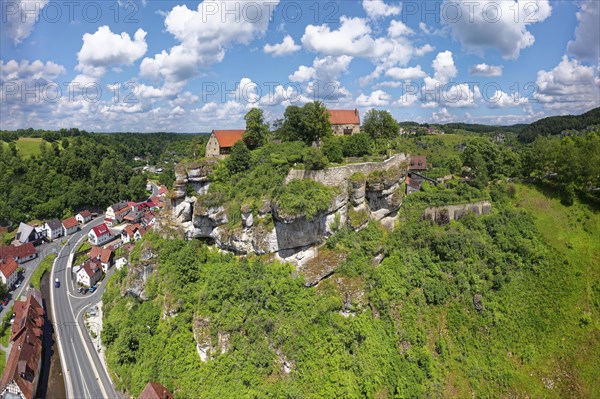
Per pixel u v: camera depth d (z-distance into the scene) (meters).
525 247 68.38
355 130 90.94
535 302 63.56
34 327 72.00
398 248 68.00
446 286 63.00
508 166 89.75
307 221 60.22
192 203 71.81
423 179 87.06
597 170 78.44
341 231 63.62
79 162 164.00
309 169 62.44
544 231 74.06
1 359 67.75
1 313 84.31
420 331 57.41
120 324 68.06
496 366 56.78
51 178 152.38
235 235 64.50
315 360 50.34
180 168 70.06
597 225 75.56
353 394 47.03
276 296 57.28
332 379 48.28
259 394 47.72
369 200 69.25
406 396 50.03
